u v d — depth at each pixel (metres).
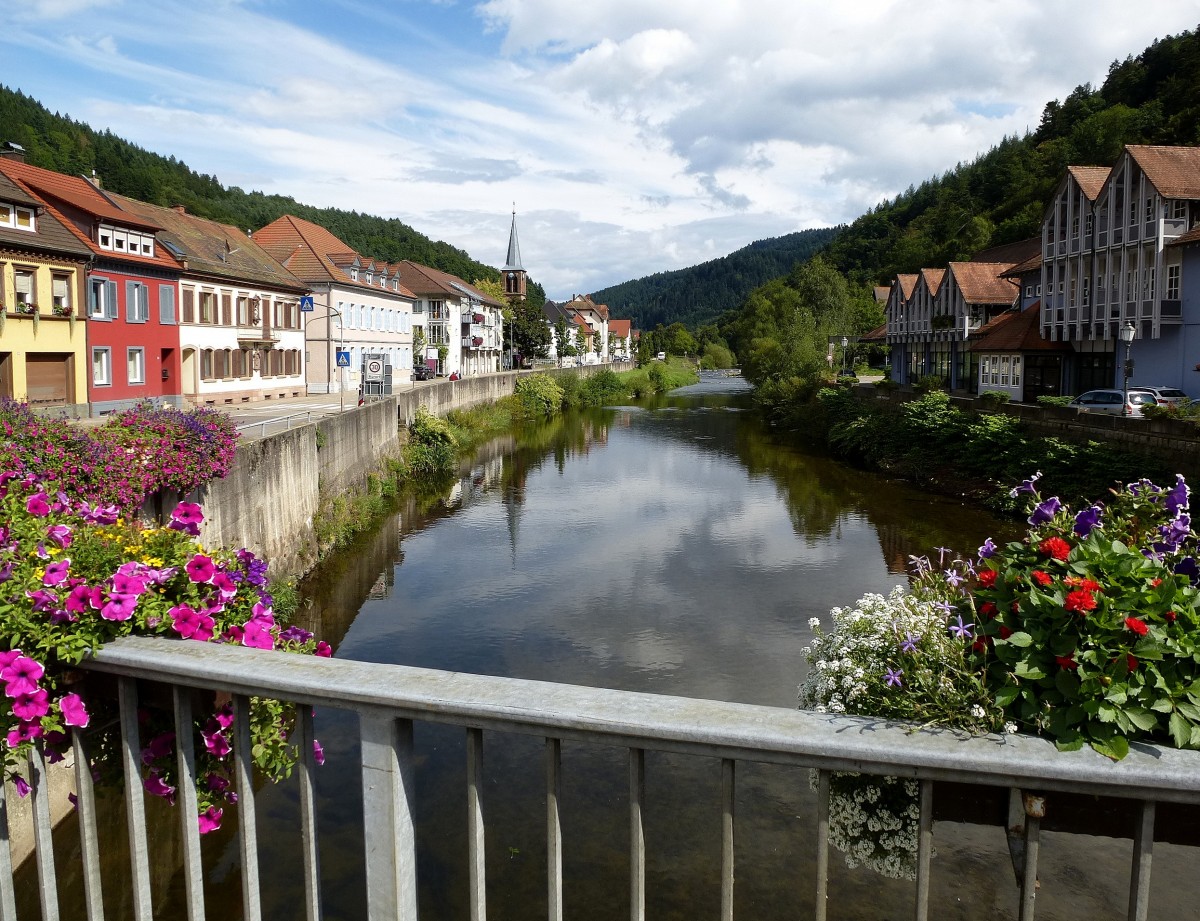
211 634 3.02
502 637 15.06
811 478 32.84
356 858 7.68
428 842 8.19
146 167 95.75
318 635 15.20
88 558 3.21
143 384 30.11
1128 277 31.61
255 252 43.03
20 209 24.11
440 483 32.19
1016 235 85.38
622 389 86.31
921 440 33.41
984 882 6.63
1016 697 2.63
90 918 2.72
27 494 5.03
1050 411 26.17
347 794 8.83
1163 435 21.17
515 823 8.52
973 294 46.94
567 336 116.31
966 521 24.16
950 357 50.00
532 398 63.72
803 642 14.72
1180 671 2.48
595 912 7.00
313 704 2.37
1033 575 2.90
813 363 61.69
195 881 2.63
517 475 34.34
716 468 35.94
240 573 3.38
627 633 15.23
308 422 20.73
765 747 2.05
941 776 2.03
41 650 2.69
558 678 13.16
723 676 13.22
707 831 8.23
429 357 69.38
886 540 22.03
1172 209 29.41
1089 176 35.06
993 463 27.58
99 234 27.77
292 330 43.81
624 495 29.48
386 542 22.38
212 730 2.93
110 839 7.51
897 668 4.79
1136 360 31.78
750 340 94.56
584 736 2.17
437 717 2.25
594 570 19.52
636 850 2.22
